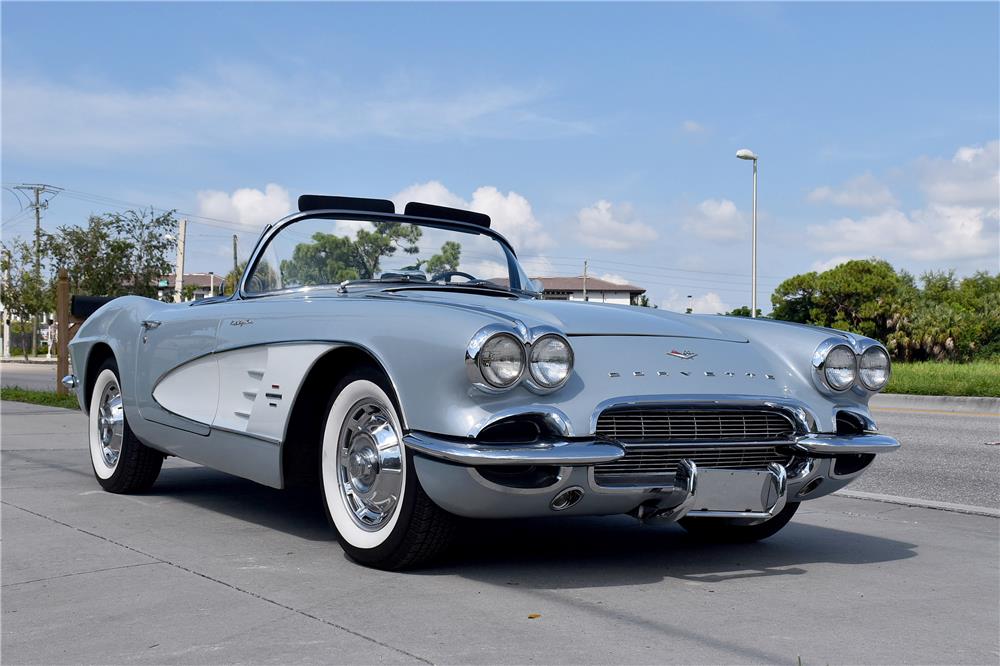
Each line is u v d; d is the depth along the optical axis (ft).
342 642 8.28
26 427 27.22
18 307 133.80
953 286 151.74
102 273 64.64
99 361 17.30
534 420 9.95
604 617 9.14
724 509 10.66
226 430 13.07
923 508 16.47
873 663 8.04
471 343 9.68
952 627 9.14
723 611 9.49
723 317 13.33
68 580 10.36
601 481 10.21
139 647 8.18
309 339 11.60
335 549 12.00
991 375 56.34
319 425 12.28
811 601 9.98
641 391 10.37
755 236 86.58
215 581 10.31
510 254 16.30
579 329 11.17
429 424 9.99
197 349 13.93
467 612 9.21
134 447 15.85
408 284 14.47
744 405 10.81
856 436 11.55
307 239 14.51
